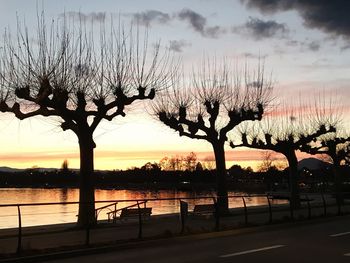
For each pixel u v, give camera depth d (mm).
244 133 36844
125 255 13836
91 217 20734
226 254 13648
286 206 37312
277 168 139875
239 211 31109
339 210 28609
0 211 50375
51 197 115438
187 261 12461
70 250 13883
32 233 18172
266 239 17391
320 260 12352
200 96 29719
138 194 143625
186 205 18844
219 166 29062
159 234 17781
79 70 21000
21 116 20062
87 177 21234
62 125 21547
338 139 42594
